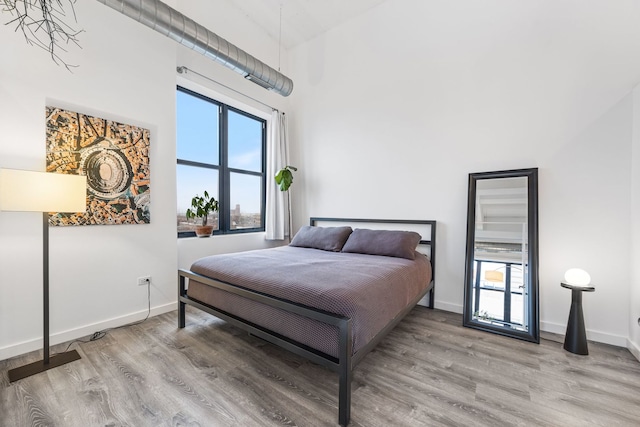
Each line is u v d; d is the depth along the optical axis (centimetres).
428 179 301
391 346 208
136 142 247
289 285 168
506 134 255
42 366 174
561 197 231
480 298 249
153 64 260
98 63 224
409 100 312
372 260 247
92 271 224
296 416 135
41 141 195
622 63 208
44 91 197
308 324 154
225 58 280
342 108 368
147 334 224
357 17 352
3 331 183
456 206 284
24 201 156
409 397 149
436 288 296
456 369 176
